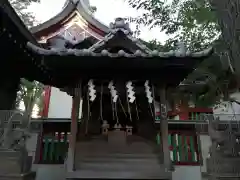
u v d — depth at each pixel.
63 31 12.64
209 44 7.84
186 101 10.51
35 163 7.46
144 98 6.03
